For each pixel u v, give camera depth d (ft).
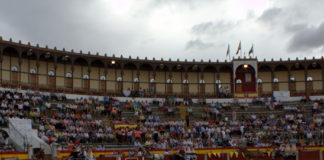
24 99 193.36
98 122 195.52
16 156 133.69
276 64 274.98
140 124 201.26
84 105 214.28
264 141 200.85
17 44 217.15
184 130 201.46
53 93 215.10
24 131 159.94
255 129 219.00
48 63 241.76
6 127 151.23
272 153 169.68
